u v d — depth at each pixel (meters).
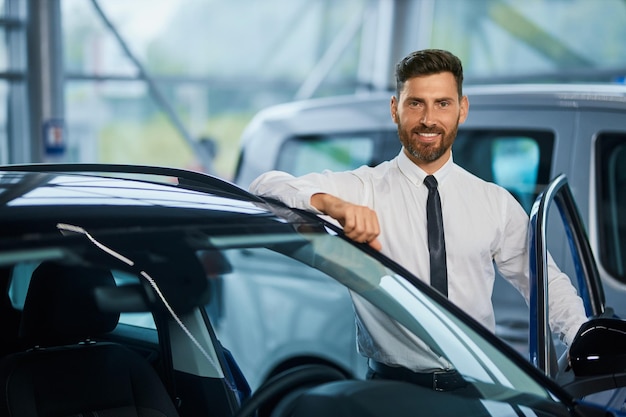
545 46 9.16
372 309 2.02
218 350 2.23
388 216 2.43
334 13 10.30
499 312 3.85
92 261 1.77
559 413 1.85
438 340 1.95
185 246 1.88
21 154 8.28
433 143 2.34
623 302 3.63
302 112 5.00
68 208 1.90
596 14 8.80
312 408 1.91
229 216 2.03
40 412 2.00
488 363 1.94
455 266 2.41
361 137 4.66
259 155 5.09
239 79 10.05
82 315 2.07
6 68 8.18
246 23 10.39
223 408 2.18
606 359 2.16
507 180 4.02
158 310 2.15
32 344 2.06
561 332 2.44
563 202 2.66
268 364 2.34
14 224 1.79
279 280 2.42
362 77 10.20
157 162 10.75
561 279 2.50
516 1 9.30
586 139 3.77
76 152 10.16
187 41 10.09
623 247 3.70
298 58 10.50
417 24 9.55
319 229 2.08
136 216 1.92
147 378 2.15
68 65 9.02
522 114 3.99
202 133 10.29
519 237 2.51
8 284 2.06
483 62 9.53
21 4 8.14
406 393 1.93
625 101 3.70
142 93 10.34
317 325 2.37
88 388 2.07
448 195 2.42
